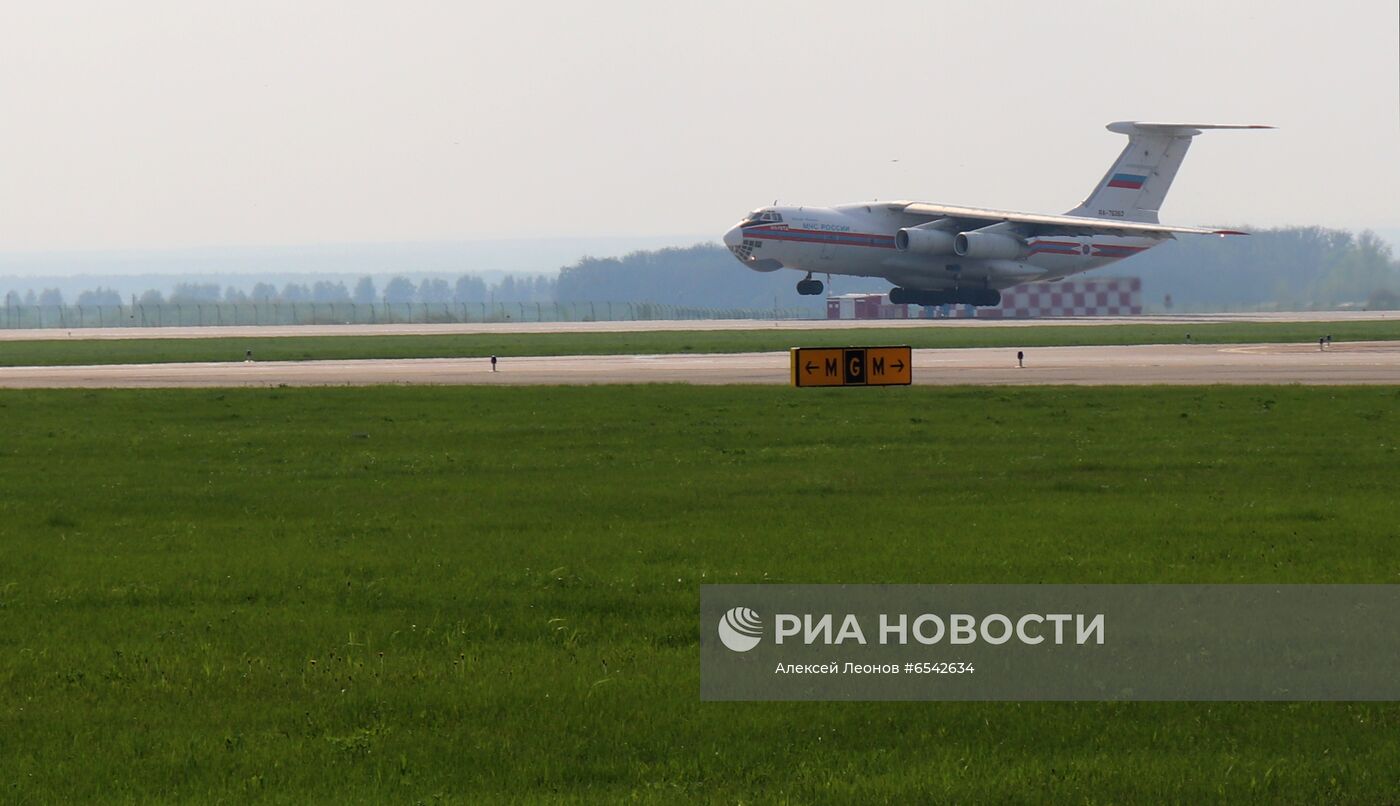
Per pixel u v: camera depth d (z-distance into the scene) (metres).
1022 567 21.61
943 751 13.99
